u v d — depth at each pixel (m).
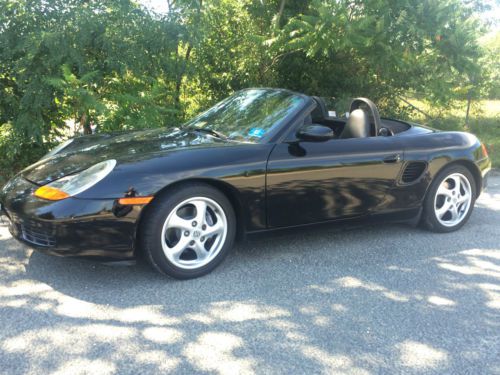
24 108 5.55
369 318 2.95
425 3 7.47
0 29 5.50
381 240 4.34
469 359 2.57
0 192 3.50
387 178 4.09
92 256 3.07
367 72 9.06
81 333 2.64
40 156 5.97
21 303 2.94
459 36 7.62
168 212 3.17
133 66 5.91
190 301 3.06
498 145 9.55
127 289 3.18
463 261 3.94
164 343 2.58
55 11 5.64
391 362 2.51
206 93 8.24
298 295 3.21
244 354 2.51
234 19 7.89
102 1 5.96
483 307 3.16
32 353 2.44
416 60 8.09
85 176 3.15
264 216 3.58
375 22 7.49
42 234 3.07
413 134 4.41
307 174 3.66
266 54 7.81
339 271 3.63
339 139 3.92
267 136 3.67
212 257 3.43
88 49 5.96
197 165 3.26
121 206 3.04
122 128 5.94
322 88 9.07
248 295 3.18
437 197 4.58
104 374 2.29
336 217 3.93
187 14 6.60
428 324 2.91
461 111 11.65
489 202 5.80
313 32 7.07
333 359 2.51
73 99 5.71
